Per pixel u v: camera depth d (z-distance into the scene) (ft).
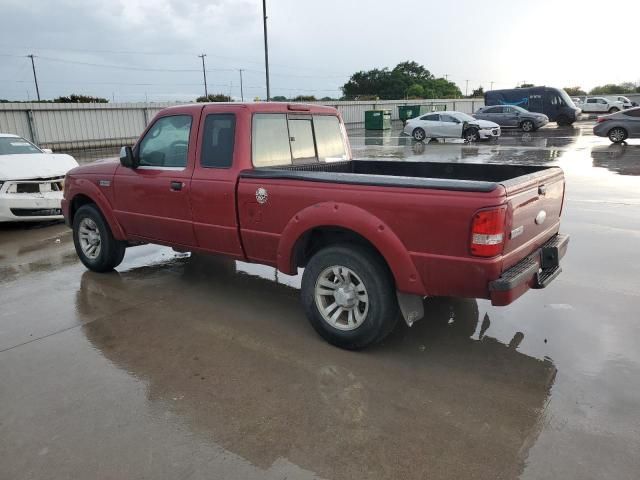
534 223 12.48
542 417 10.15
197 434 9.79
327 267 12.86
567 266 19.17
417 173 17.07
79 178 19.16
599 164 46.57
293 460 9.02
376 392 11.13
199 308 16.07
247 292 17.48
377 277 12.12
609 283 17.38
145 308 16.14
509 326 14.33
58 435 9.84
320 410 10.50
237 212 14.47
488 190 10.48
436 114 79.20
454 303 16.12
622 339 13.41
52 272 20.10
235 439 9.62
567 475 8.54
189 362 12.60
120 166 17.75
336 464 8.91
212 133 15.05
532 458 8.97
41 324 15.03
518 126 88.22
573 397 10.82
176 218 16.14
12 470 8.89
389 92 289.33
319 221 12.52
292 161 16.12
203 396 11.08
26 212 26.50
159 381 11.73
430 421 10.08
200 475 8.70
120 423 10.18
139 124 87.86
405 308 12.12
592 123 108.58
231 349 13.26
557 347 13.06
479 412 10.35
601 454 9.04
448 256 11.04
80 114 79.87
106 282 18.72
